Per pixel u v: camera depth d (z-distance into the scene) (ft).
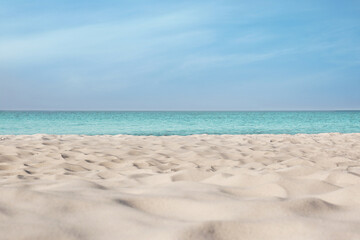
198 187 5.56
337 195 4.71
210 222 3.43
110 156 12.91
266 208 4.04
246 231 3.34
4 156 12.07
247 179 6.36
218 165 11.77
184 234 3.16
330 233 3.24
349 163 11.85
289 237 3.22
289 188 5.45
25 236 3.19
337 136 28.14
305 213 3.93
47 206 4.14
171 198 4.50
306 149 16.62
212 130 51.34
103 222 3.66
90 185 5.80
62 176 7.95
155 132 46.91
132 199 4.50
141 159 12.42
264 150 16.29
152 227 3.51
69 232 3.34
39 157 12.39
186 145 17.97
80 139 23.04
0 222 3.55
